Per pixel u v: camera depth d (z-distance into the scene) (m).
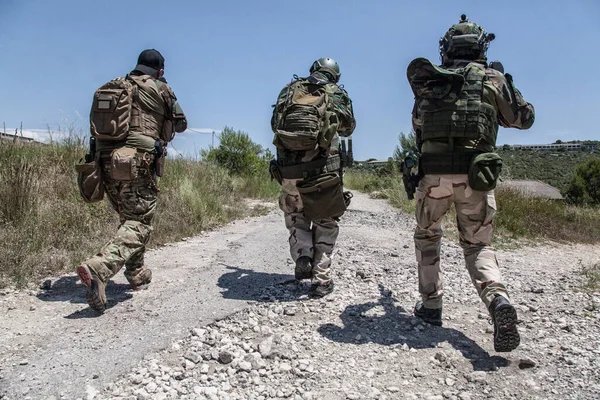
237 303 3.72
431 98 3.00
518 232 8.38
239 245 6.12
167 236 6.36
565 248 7.63
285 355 2.82
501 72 3.19
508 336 2.65
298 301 3.82
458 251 6.19
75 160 7.54
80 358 2.73
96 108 3.64
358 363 2.80
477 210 3.01
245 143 15.66
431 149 3.08
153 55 3.93
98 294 3.32
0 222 5.13
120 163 3.50
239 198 11.09
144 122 3.75
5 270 4.16
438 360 2.86
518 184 12.72
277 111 3.88
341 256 5.51
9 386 2.41
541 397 2.46
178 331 3.14
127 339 3.00
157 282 4.26
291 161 3.77
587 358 2.89
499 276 2.90
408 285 4.36
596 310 3.84
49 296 3.77
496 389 2.54
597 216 11.36
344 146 4.00
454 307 3.83
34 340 2.96
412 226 8.55
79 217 5.63
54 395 2.35
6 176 5.54
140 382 2.49
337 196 3.76
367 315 3.55
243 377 2.57
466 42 3.18
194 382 2.52
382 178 17.41
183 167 10.02
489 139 2.99
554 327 3.44
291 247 4.00
